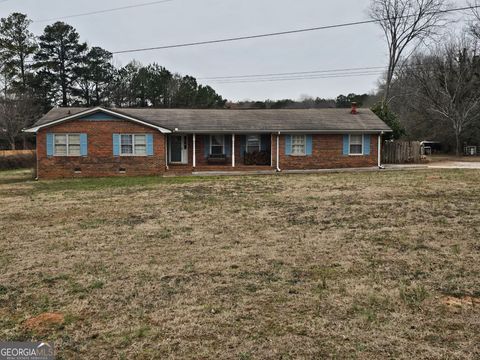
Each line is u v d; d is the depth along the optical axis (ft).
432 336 13.79
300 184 55.72
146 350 13.28
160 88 189.16
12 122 128.06
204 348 13.32
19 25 165.68
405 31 122.83
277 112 90.12
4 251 24.98
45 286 19.02
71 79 172.55
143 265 21.85
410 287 18.11
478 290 17.67
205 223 31.96
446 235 26.68
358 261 21.89
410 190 47.14
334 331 14.26
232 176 69.67
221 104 208.03
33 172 80.89
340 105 241.96
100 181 65.10
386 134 97.96
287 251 23.99
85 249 25.12
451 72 133.80
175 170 75.92
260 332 14.29
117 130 73.15
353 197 43.14
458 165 86.99
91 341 13.91
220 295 17.63
